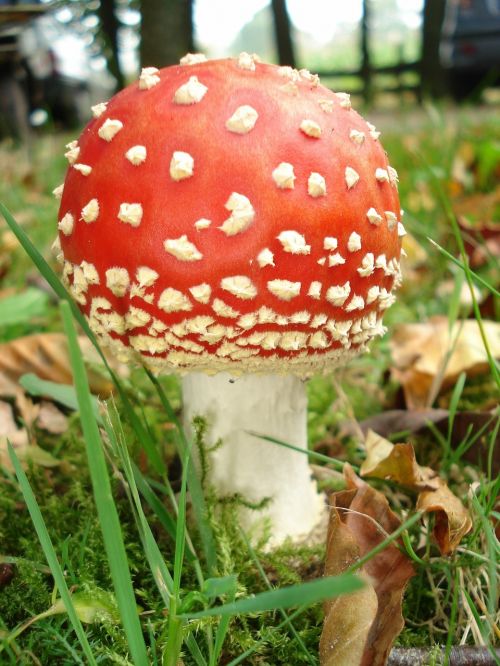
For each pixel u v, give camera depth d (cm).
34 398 23
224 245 13
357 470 19
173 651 11
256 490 17
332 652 12
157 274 13
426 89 127
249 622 15
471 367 23
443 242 34
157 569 12
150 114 14
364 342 16
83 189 14
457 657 12
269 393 16
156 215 13
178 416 23
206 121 13
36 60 90
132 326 14
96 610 13
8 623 14
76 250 14
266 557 16
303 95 14
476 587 14
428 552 15
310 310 14
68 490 19
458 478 19
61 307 9
